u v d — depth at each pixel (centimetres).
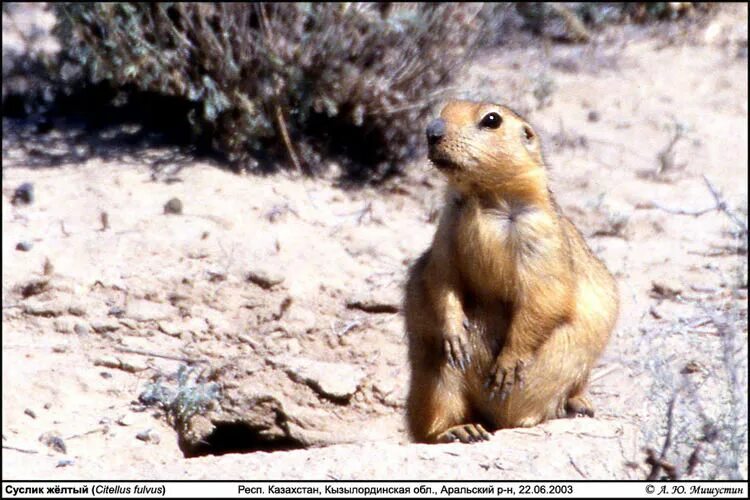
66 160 1431
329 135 1498
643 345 1153
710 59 1823
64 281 1218
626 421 982
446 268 970
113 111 1527
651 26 1914
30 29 1711
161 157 1444
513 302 970
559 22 1877
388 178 1485
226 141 1450
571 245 991
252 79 1434
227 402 1157
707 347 1142
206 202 1360
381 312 1246
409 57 1486
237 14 1429
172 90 1434
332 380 1162
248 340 1202
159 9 1415
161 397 1090
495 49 1809
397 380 1184
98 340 1175
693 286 1277
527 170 955
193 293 1232
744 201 1456
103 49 1445
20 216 1319
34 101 1542
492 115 952
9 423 1022
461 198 970
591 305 991
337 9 1445
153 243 1283
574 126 1622
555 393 982
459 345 957
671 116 1661
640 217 1425
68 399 1075
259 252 1290
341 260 1302
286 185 1427
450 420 997
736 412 909
